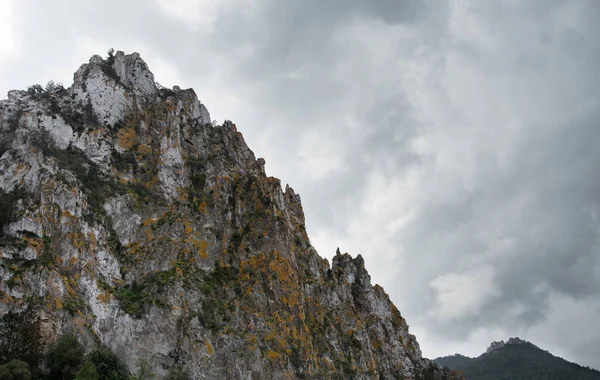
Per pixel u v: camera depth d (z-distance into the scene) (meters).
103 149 86.25
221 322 72.06
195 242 79.38
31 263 63.03
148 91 106.12
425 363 113.31
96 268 70.06
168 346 67.31
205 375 66.69
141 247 76.94
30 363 57.34
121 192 82.00
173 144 90.31
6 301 59.34
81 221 71.69
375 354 100.38
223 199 86.88
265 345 70.69
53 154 79.62
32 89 100.06
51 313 61.16
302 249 96.00
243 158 100.69
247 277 77.88
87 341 62.91
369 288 111.19
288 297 78.06
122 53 107.69
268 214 86.62
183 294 71.31
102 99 94.56
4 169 75.19
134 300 70.75
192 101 108.06
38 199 70.00
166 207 82.50
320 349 82.06
